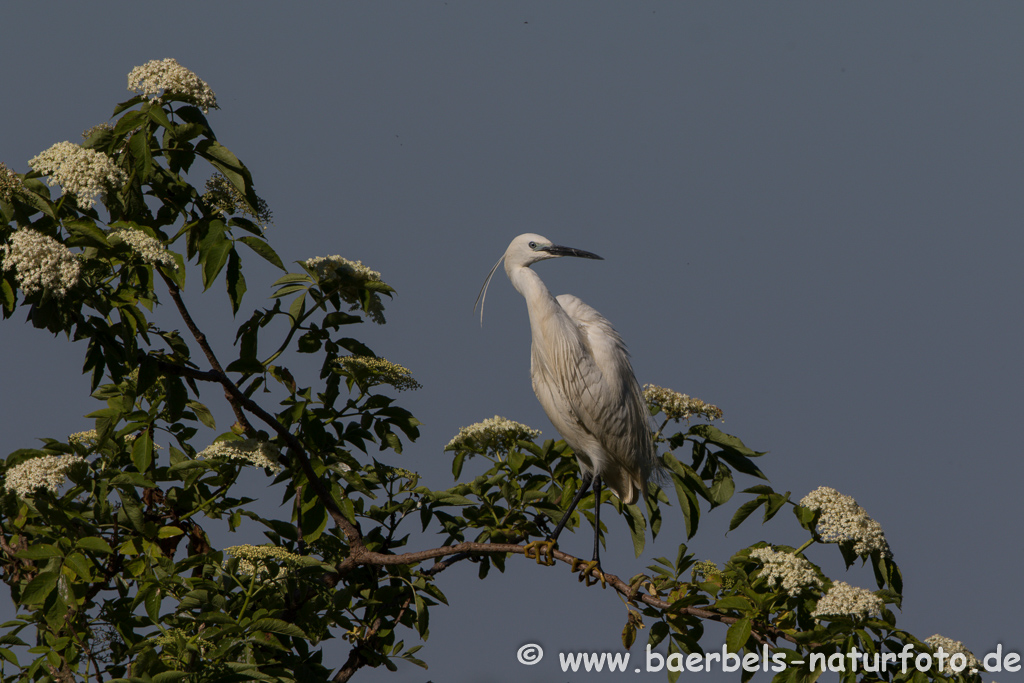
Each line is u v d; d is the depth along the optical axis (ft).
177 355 35.27
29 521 34.63
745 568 30.17
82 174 30.17
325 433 35.47
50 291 27.61
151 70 32.89
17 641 32.04
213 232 32.58
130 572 32.53
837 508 29.55
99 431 34.06
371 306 35.68
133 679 25.40
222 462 33.01
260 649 29.73
